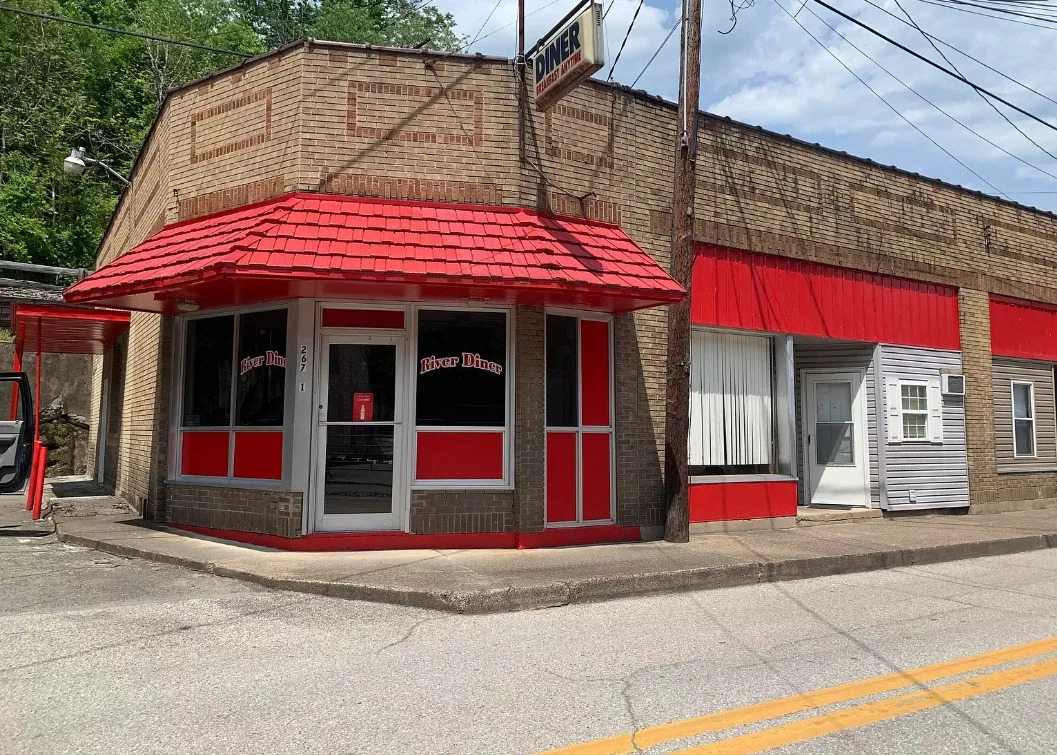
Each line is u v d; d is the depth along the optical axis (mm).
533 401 9406
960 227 14977
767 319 11953
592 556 8805
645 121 10898
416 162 9445
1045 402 16625
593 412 10102
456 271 8227
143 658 5398
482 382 9398
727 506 11297
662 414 10609
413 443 9156
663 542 10008
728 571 8234
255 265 7758
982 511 14648
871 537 10812
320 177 9203
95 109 31844
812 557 8930
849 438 13625
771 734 4137
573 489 9859
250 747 3939
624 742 4016
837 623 6641
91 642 5754
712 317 11359
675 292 9102
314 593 7266
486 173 9562
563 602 7199
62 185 30109
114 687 4812
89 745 3957
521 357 9406
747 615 6910
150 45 33125
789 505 11891
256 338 9680
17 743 3977
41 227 27781
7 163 28766
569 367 9984
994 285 15492
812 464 13914
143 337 12508
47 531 10742
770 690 4848
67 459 21375
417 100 9523
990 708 4582
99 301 9703
